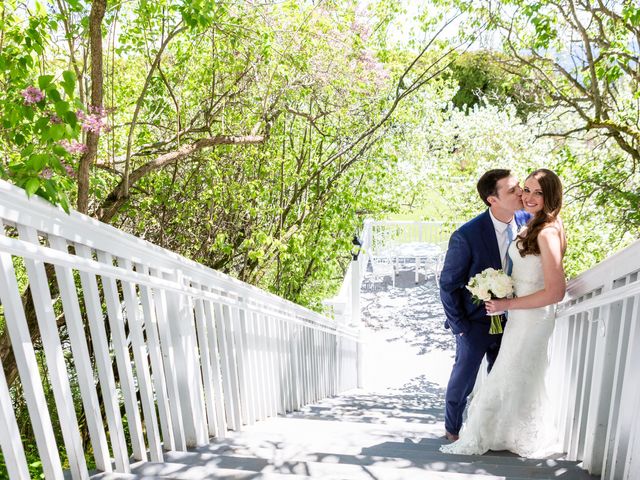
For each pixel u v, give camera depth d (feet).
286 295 29.60
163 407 9.86
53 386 7.24
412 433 14.38
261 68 20.85
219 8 17.13
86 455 17.06
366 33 26.07
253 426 13.55
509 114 44.45
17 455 6.45
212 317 11.79
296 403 18.84
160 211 22.30
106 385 8.33
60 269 7.45
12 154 11.96
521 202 11.37
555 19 24.32
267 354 15.33
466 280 12.19
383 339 35.12
